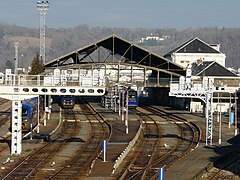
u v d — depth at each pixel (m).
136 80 191.00
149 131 118.81
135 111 172.12
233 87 173.25
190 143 99.62
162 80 176.88
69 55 169.25
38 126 113.06
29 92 79.56
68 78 90.38
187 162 75.38
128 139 97.56
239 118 148.75
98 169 67.75
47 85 79.69
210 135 98.12
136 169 70.50
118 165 72.25
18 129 80.62
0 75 79.88
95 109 175.75
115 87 168.88
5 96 79.50
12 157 78.44
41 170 68.44
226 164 77.50
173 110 177.12
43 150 86.44
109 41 168.88
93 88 79.94
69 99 177.62
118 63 169.25
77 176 64.25
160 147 93.88
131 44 164.75
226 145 95.81
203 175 69.19
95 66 179.38
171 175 65.25
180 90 101.62
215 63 184.50
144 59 176.00
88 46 167.25
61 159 77.94
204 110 155.12
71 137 106.31
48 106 149.38
